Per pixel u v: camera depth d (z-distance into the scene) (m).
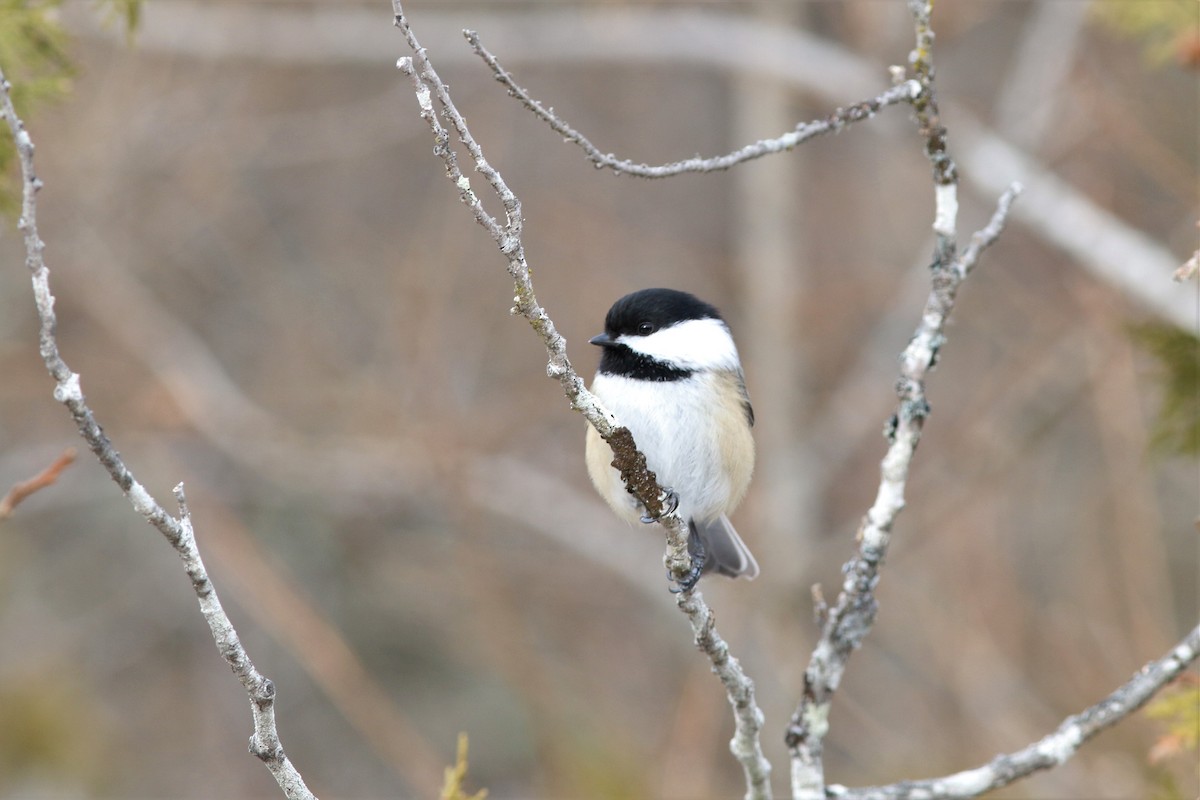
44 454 13.30
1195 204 11.01
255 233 14.31
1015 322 13.45
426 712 13.63
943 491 12.92
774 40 12.83
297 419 13.25
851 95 12.47
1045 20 12.48
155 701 13.88
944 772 11.48
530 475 13.66
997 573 12.27
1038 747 4.88
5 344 13.17
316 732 13.90
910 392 4.80
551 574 13.99
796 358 14.20
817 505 14.22
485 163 3.76
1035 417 13.31
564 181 15.09
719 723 12.91
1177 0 7.28
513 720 13.68
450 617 13.23
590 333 13.52
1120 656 11.38
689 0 13.74
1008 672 11.80
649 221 15.54
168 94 13.30
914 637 12.52
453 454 12.88
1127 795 10.40
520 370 13.59
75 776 12.45
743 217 14.74
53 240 12.88
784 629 13.16
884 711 12.34
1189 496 12.63
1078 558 12.14
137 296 13.24
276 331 13.99
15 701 12.52
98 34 12.02
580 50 13.17
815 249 16.06
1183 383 7.32
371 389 13.11
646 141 15.77
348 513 13.62
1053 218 10.52
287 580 13.38
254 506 14.11
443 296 13.20
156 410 12.90
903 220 14.95
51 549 14.17
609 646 13.84
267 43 12.86
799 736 4.91
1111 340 11.37
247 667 3.77
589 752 12.15
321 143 13.78
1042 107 12.22
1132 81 12.10
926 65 4.71
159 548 14.10
